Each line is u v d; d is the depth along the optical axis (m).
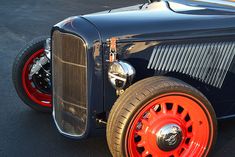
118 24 3.20
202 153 3.14
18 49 7.32
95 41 3.08
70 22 3.28
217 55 3.46
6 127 4.11
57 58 3.46
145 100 2.81
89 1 13.56
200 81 3.48
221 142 3.79
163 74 3.34
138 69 3.25
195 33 3.34
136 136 3.00
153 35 3.23
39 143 3.80
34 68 4.27
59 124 3.63
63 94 3.45
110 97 3.21
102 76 3.15
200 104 2.99
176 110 2.98
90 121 3.23
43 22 9.91
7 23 9.78
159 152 3.05
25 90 4.30
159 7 3.81
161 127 2.97
